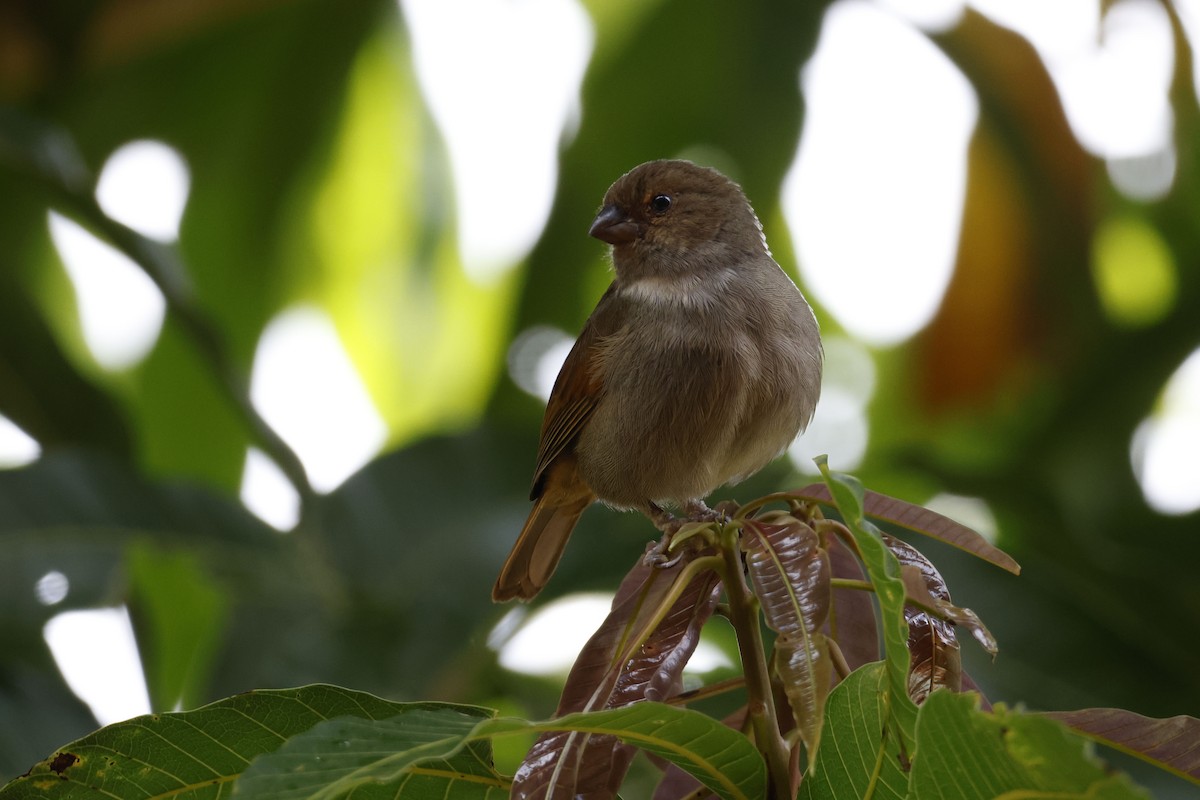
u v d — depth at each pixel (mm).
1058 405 11391
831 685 5316
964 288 11852
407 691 9312
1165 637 8844
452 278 13719
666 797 5855
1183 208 12445
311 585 9812
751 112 12531
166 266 10672
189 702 10727
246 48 12938
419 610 9656
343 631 9547
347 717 4414
